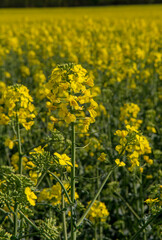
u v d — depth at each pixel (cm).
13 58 1225
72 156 234
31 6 4622
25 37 1452
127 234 433
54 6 4588
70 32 1411
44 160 242
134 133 252
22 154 281
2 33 1694
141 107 673
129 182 480
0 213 380
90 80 233
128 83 782
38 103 598
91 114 231
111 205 460
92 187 458
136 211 451
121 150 254
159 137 574
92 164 481
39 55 1169
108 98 635
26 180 225
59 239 332
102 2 4478
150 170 430
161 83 895
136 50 951
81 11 3516
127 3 4400
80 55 1020
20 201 225
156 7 3591
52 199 321
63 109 224
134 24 1669
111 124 646
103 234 430
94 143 456
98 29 1557
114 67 826
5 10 3997
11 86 276
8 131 631
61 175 291
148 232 394
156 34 1368
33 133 574
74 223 219
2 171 258
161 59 891
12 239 226
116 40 1292
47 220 248
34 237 418
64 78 228
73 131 235
